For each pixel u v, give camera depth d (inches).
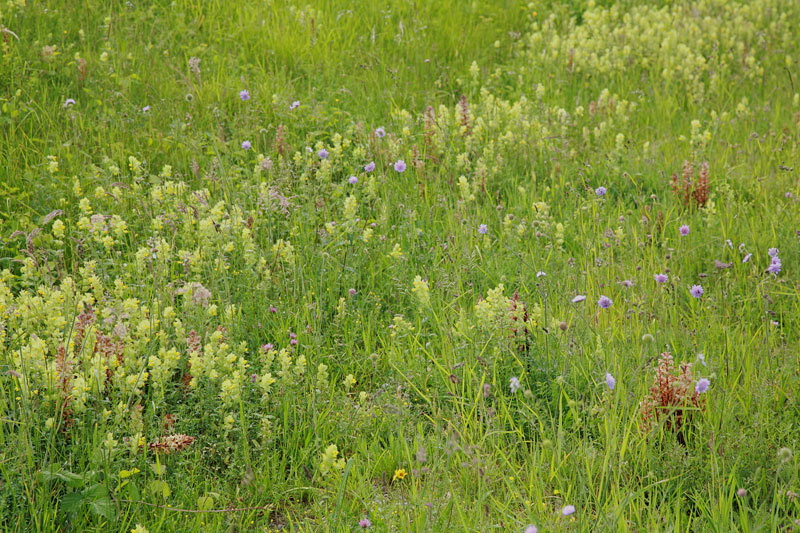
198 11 471.8
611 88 488.1
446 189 336.8
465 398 215.0
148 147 335.9
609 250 284.7
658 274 256.8
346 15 505.7
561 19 598.2
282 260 267.0
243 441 194.4
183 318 230.4
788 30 602.2
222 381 207.9
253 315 249.4
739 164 370.3
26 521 171.3
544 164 365.1
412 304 257.4
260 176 309.6
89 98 370.3
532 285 263.4
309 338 237.0
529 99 458.3
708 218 306.2
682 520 179.2
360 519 178.1
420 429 202.2
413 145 351.9
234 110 382.9
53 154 319.9
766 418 199.0
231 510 178.1
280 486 189.6
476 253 278.4
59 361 192.9
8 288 227.8
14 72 369.4
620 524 167.9
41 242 261.7
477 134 366.6
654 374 217.3
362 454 201.2
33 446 183.9
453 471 192.5
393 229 301.7
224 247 258.2
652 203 338.6
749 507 183.6
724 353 231.9
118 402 197.5
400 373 217.6
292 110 371.2
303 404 212.2
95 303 244.4
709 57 534.0
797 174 356.5
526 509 175.5
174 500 181.2
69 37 421.1
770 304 262.4
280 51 449.1
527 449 203.9
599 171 362.3
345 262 271.0
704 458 194.5
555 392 211.2
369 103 409.1
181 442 190.1
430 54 489.7
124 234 276.8
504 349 220.1
